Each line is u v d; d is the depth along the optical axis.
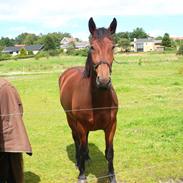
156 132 8.93
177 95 15.51
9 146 3.82
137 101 14.23
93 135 9.12
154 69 32.44
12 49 113.62
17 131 3.85
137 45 110.88
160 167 6.53
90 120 5.47
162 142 8.02
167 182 5.89
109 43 5.01
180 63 39.16
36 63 49.75
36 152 7.80
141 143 8.06
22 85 21.66
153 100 14.34
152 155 7.22
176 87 18.23
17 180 4.04
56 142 8.66
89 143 8.41
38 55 69.31
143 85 19.52
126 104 13.59
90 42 5.20
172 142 7.99
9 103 3.87
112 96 5.38
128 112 11.94
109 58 4.96
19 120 3.88
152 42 110.12
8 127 3.83
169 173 6.23
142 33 139.88
